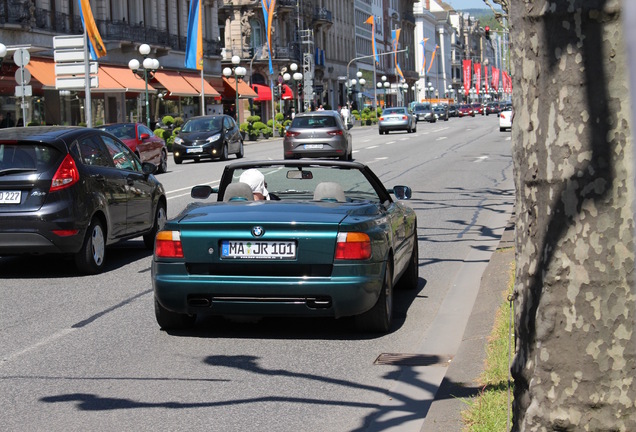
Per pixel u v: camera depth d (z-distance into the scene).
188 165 39.28
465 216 18.30
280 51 99.12
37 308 10.35
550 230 3.54
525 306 3.67
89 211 12.43
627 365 3.45
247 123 70.31
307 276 8.20
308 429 6.02
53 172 12.15
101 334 8.97
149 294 11.11
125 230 13.62
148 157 33.22
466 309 9.82
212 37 81.38
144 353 8.18
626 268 3.42
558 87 3.48
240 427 6.09
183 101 73.12
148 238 15.00
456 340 8.48
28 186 12.06
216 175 31.67
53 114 53.53
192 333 8.96
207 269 8.34
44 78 51.34
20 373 7.57
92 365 7.79
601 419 3.49
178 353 8.17
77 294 11.18
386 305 8.77
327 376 7.35
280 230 8.21
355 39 140.88
